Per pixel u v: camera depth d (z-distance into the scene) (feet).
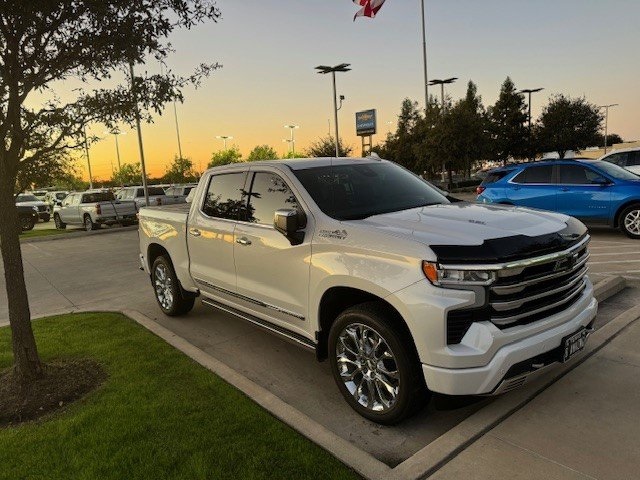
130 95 14.57
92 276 33.65
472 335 9.70
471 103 137.80
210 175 17.66
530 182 36.88
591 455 9.63
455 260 9.68
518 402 11.71
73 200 76.48
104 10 12.82
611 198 33.19
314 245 12.33
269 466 9.68
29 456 10.52
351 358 11.96
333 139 142.82
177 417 11.71
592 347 14.37
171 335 17.81
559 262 10.62
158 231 20.42
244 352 16.67
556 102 150.92
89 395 13.33
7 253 13.64
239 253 15.26
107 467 9.91
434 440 10.80
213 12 14.53
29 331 14.07
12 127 13.48
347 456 9.88
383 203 13.75
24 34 13.16
